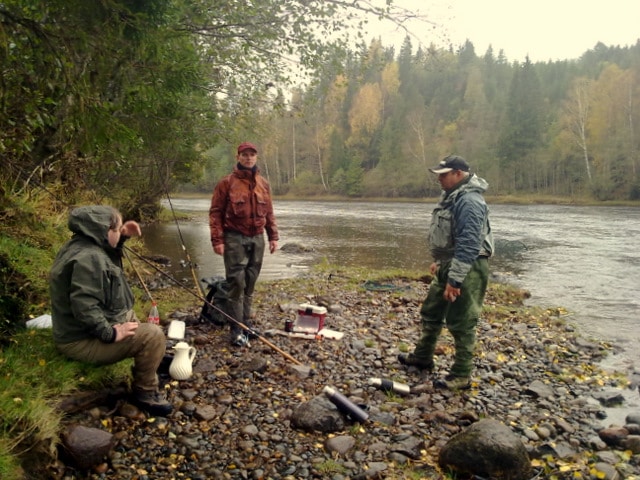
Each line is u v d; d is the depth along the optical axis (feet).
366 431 13.14
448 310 16.08
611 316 27.84
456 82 262.06
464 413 14.12
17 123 15.31
